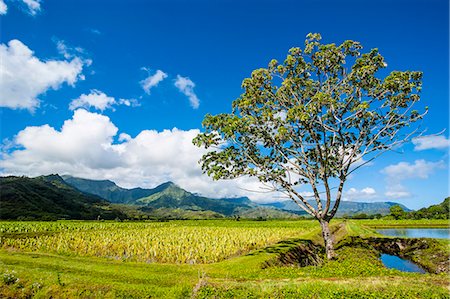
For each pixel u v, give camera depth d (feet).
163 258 111.75
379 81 110.83
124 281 73.56
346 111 117.39
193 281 72.13
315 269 85.10
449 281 67.21
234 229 232.32
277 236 175.32
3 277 73.31
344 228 257.14
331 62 115.65
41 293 67.82
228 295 62.13
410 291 59.62
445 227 325.21
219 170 119.75
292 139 121.19
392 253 150.30
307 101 119.44
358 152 118.01
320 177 118.93
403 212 485.56
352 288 61.46
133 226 319.68
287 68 119.34
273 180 120.67
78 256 114.93
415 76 107.65
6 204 579.48
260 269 87.92
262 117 116.98
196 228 253.85
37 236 175.22
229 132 113.70
